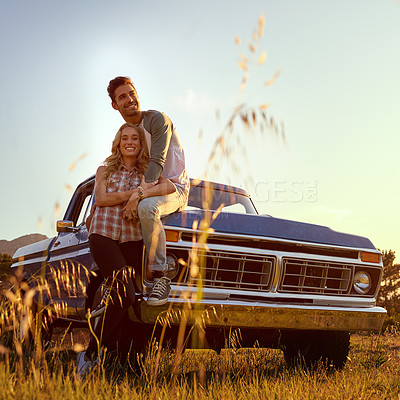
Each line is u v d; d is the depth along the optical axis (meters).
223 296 3.66
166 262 3.53
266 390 2.94
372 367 4.49
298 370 4.20
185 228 3.59
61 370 2.71
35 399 2.24
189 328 3.81
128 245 3.55
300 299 3.95
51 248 5.20
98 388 2.55
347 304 4.16
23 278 5.54
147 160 3.75
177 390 2.66
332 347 4.32
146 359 3.34
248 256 3.78
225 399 2.71
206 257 3.66
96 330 3.28
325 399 2.97
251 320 3.69
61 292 4.58
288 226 4.04
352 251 4.24
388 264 28.61
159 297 3.32
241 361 4.45
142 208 3.37
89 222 3.68
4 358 3.00
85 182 5.00
